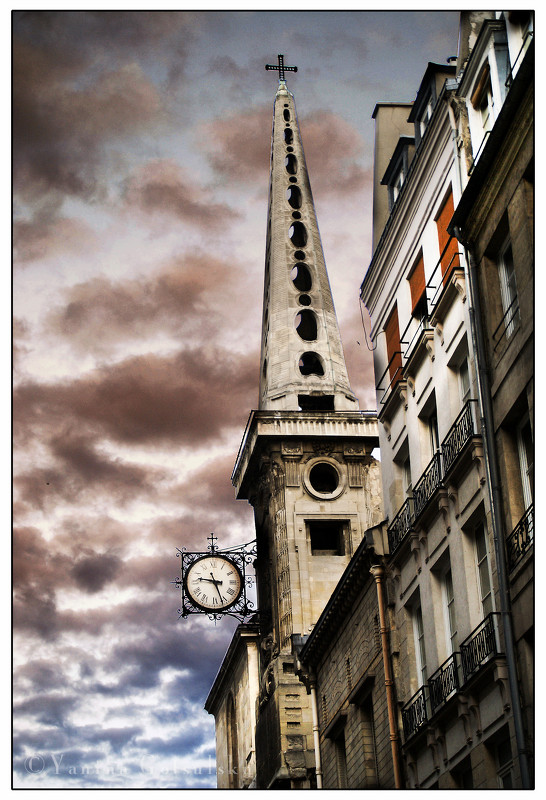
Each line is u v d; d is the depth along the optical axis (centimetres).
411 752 3741
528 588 2888
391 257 4322
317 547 7456
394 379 4197
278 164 8881
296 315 8275
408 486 4194
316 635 4931
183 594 6738
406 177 4072
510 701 2952
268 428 7500
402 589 3997
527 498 3045
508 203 3084
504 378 3114
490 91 3466
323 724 4984
